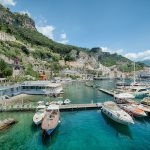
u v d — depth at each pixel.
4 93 67.25
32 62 157.50
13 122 39.59
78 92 93.25
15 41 185.00
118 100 53.81
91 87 120.00
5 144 30.69
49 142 31.41
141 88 77.94
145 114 40.59
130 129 36.94
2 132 35.16
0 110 48.22
